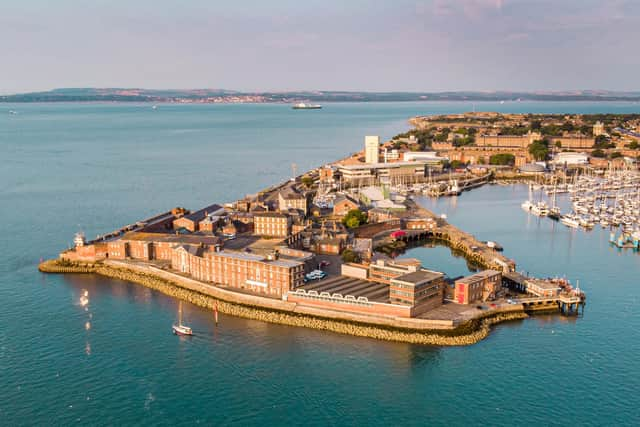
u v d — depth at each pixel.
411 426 169.38
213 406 178.38
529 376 193.75
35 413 173.88
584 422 170.62
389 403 179.62
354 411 176.00
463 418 172.75
